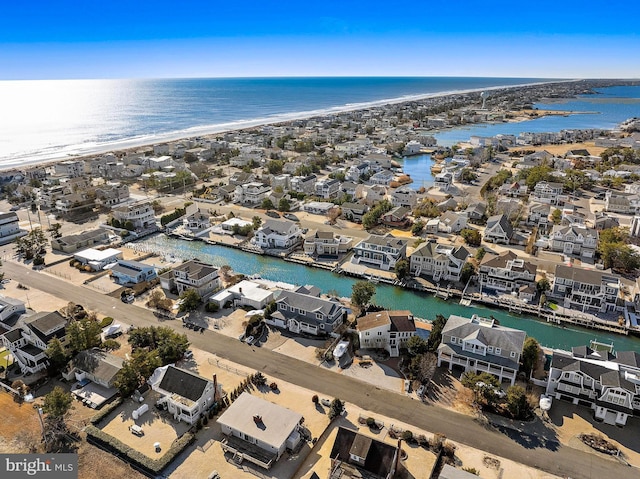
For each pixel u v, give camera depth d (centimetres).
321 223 11906
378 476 4188
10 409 5203
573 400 5384
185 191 15212
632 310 7594
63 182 14962
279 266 9575
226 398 5384
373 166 18238
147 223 11794
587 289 7719
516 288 8212
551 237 10094
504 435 4897
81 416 5106
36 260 9238
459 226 11231
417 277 8794
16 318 6988
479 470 4422
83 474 4328
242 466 4459
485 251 9512
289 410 4922
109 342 6338
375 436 4850
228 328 7006
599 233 10662
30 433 4841
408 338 6412
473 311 7781
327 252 9950
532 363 5825
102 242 10612
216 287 8156
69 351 6003
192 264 8238
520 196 14362
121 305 7700
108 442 4619
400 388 5669
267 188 14225
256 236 10550
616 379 5084
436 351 6172
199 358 6231
